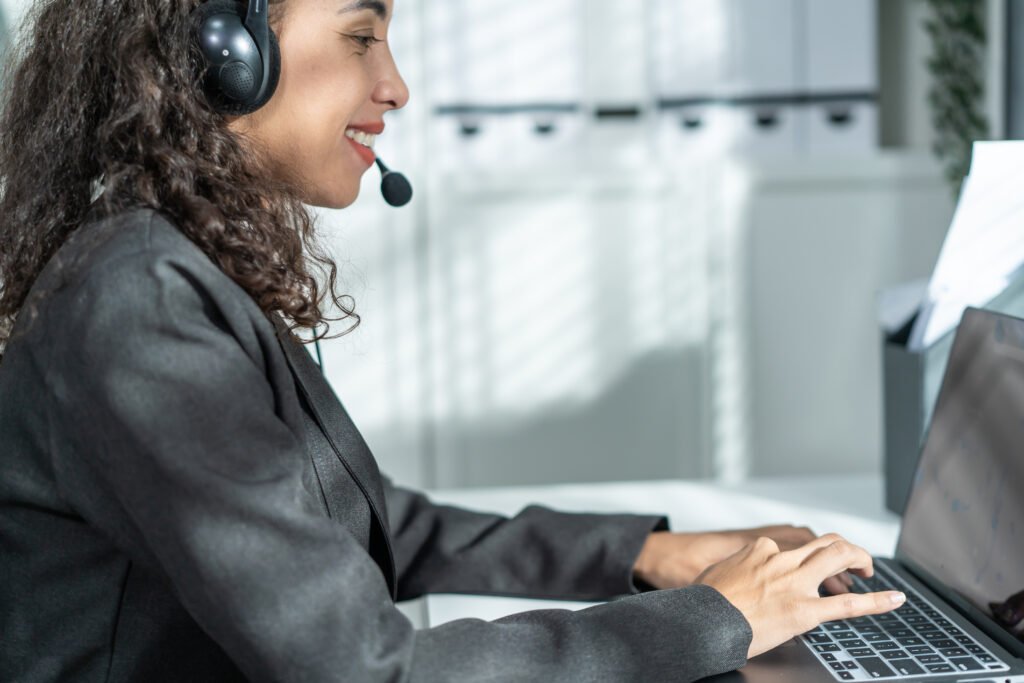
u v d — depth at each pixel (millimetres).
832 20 2340
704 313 2469
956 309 1086
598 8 2404
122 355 621
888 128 2594
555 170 2385
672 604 735
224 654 713
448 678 654
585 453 2506
